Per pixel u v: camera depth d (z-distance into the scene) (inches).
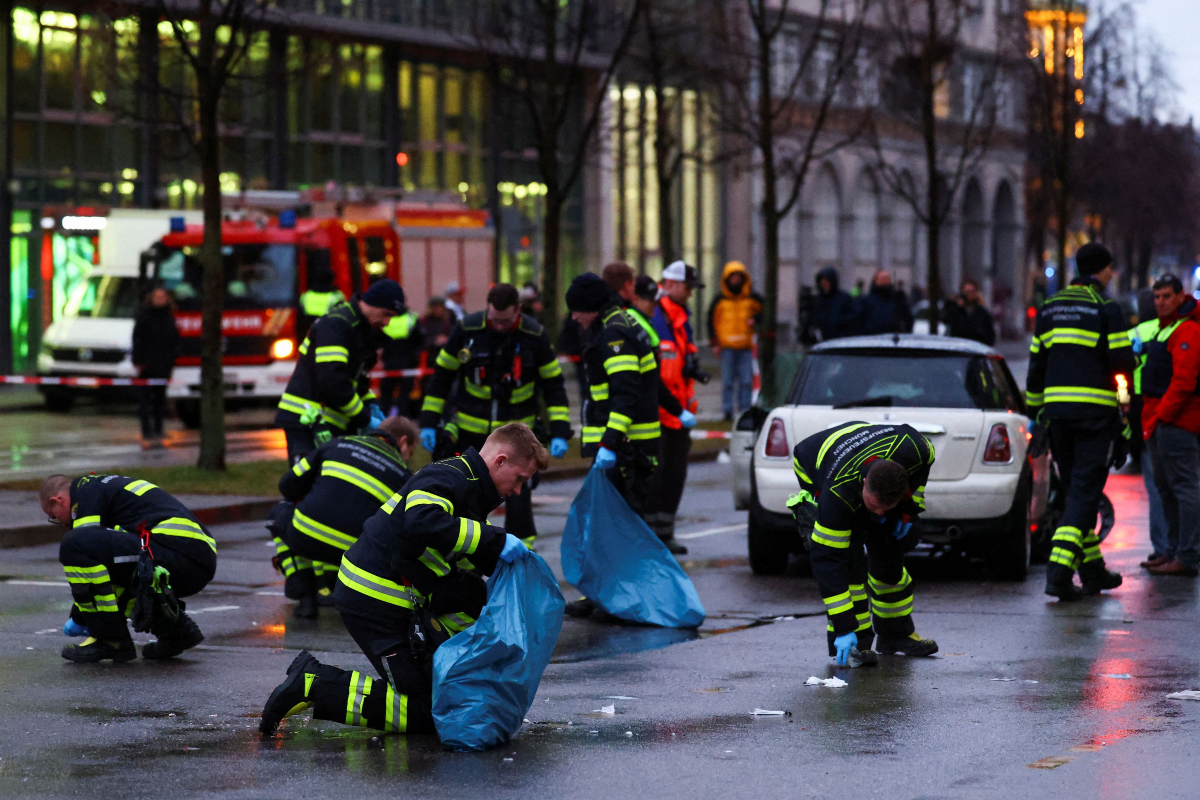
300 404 505.7
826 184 2420.0
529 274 1930.4
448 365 498.6
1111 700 335.0
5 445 974.4
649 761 284.4
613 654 401.4
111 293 1245.7
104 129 1515.7
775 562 539.8
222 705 335.9
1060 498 580.4
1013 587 513.3
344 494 429.1
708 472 902.4
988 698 338.3
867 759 284.7
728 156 1435.8
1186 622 439.8
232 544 609.9
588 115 1950.1
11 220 1465.3
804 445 381.1
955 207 2696.9
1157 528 540.1
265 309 1202.0
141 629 376.5
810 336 1277.1
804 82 1658.5
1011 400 552.7
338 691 300.8
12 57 1456.7
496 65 1159.0
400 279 1342.3
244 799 260.1
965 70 2632.9
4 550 589.0
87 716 324.8
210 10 780.0
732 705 333.7
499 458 297.1
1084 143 2149.4
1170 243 3366.1
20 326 1485.0
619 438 471.8
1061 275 1776.6
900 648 393.4
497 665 294.7
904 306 1360.7
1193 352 510.6
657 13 1455.5
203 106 766.5
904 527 377.7
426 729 303.9
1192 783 265.9
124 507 391.9
